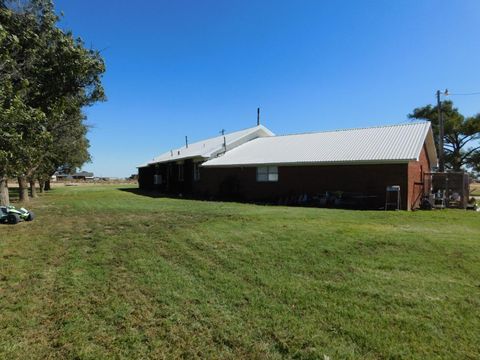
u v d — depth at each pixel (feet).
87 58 28.81
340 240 23.99
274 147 74.54
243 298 15.29
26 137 23.86
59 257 22.04
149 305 14.69
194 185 86.22
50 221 37.29
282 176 63.52
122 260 21.13
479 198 81.87
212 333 12.46
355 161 52.95
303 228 28.40
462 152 125.59
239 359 11.00
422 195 57.62
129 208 49.83
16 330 12.73
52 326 13.02
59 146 65.87
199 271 18.84
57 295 15.83
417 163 55.52
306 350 11.36
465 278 17.06
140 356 11.15
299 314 13.74
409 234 25.95
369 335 12.14
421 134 56.13
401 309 13.96
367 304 14.43
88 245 25.26
